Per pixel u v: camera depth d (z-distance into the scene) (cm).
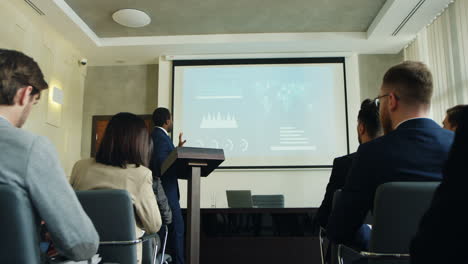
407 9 497
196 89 643
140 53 641
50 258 123
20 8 483
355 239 151
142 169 181
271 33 599
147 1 505
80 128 664
